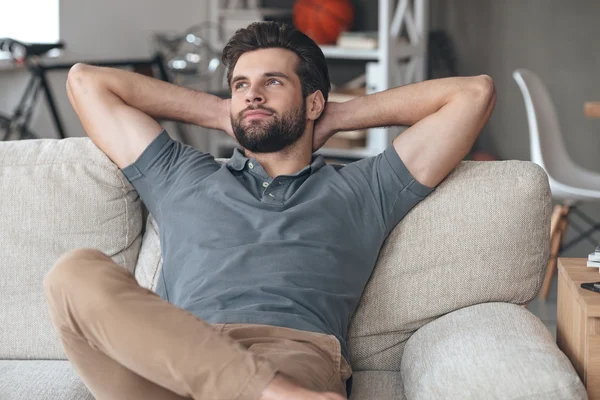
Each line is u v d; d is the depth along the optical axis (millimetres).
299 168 2693
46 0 5730
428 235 2543
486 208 2533
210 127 2838
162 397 2018
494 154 6117
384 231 2551
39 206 2619
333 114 2785
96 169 2656
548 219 2576
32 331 2584
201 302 2352
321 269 2410
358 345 2531
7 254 2605
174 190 2584
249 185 2596
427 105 2656
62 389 2266
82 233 2631
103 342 1948
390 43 5680
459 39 6125
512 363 2037
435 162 2559
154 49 6402
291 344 2207
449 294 2498
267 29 2703
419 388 2121
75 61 5875
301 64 2697
